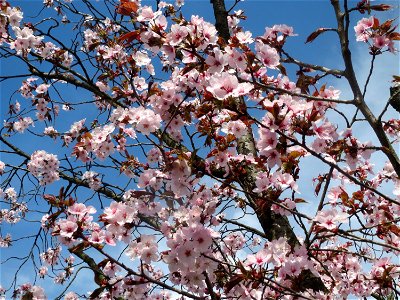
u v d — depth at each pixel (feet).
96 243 8.14
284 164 8.45
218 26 15.93
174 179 8.83
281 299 9.29
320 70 9.52
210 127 9.99
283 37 9.72
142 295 9.82
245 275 8.07
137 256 8.50
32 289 9.32
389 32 8.54
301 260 8.48
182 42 8.54
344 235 9.07
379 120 8.73
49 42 17.83
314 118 7.49
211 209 8.95
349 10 8.70
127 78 10.89
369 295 11.21
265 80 10.43
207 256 8.46
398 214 12.44
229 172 9.87
